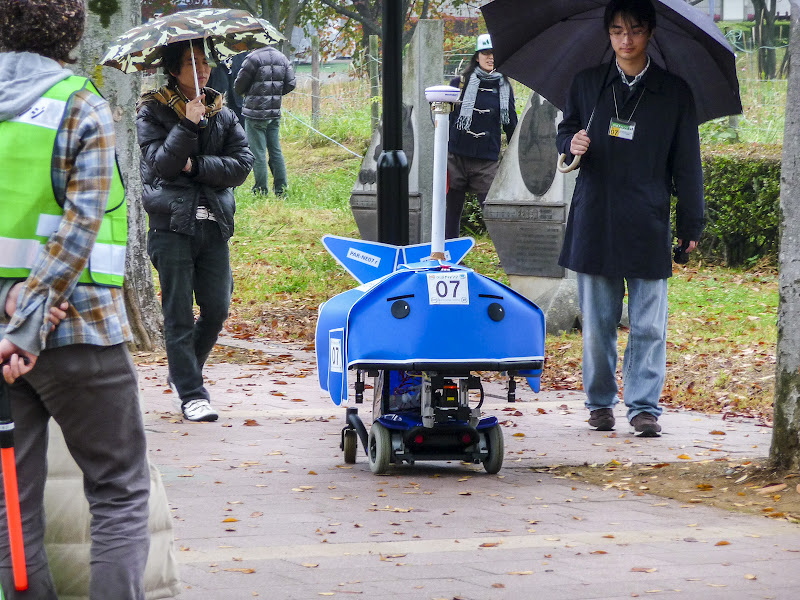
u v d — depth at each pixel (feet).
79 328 27.20
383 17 68.39
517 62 62.54
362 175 115.55
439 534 40.75
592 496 46.83
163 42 56.80
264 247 132.46
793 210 46.83
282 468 51.62
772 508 44.52
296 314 105.40
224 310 63.21
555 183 92.53
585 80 60.49
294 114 209.36
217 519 42.63
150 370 79.97
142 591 28.48
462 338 47.70
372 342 47.55
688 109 59.31
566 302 93.09
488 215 96.58
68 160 26.91
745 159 128.06
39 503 28.68
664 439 59.26
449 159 104.94
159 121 59.98
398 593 34.04
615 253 59.72
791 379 47.60
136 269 87.71
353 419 52.54
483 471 51.85
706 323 97.86
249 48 63.77
